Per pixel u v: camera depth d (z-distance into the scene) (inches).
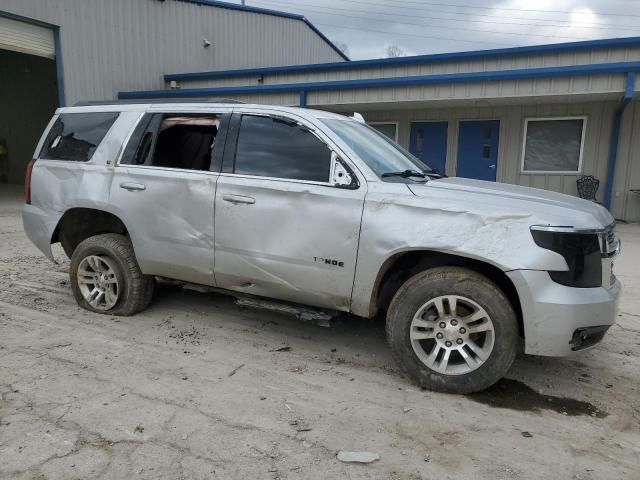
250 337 177.3
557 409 133.5
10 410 125.1
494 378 135.3
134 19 593.6
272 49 822.5
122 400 131.4
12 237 348.2
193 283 183.5
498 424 125.0
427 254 145.9
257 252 157.9
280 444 114.3
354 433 119.3
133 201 177.6
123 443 113.1
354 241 144.3
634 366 161.0
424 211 138.3
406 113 518.9
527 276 128.0
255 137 163.5
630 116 436.1
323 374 150.3
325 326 174.7
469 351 138.5
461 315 138.4
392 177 152.4
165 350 164.2
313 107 507.5
